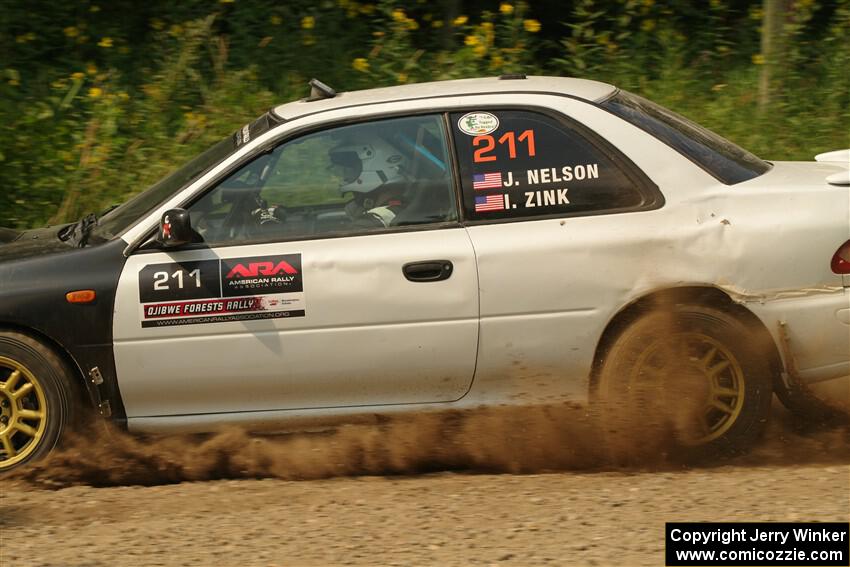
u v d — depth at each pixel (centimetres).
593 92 1967
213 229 1900
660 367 1864
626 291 1839
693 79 3762
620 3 3966
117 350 1878
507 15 3912
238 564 1512
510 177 1884
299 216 1902
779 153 3381
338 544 1576
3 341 1880
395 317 1855
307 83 3722
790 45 3578
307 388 1892
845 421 2072
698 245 1836
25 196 3212
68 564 1530
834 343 1852
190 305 1866
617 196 1873
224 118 3491
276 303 1861
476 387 1895
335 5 3928
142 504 1816
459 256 1847
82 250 1914
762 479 1797
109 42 3766
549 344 1859
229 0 3869
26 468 1908
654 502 1700
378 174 1908
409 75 3759
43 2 3831
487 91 1947
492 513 1686
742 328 1845
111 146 3350
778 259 1828
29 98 3522
